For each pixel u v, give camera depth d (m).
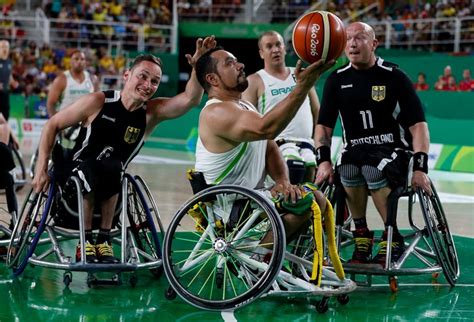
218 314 4.28
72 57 9.79
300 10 22.69
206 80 4.44
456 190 10.84
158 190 9.88
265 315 4.28
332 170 5.12
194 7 23.73
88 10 23.80
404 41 20.73
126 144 4.95
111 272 5.08
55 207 4.94
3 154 5.39
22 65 22.38
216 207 4.39
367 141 5.07
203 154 4.47
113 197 4.88
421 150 4.89
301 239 4.97
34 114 22.02
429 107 16.44
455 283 5.10
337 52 3.74
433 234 4.82
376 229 7.39
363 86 5.04
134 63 4.91
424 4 21.58
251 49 23.27
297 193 4.21
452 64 18.00
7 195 5.54
